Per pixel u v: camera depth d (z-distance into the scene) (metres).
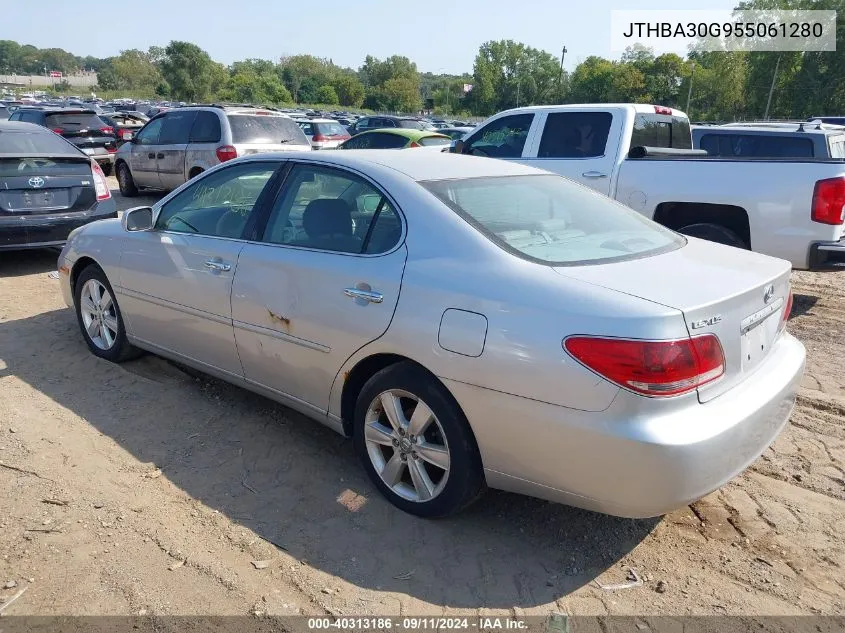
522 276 2.87
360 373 3.42
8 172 7.25
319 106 104.94
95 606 2.67
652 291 2.73
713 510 3.41
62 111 17.05
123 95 108.56
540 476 2.81
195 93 90.06
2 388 4.55
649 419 2.55
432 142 13.84
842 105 61.44
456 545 3.11
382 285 3.20
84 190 7.77
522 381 2.73
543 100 103.75
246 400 4.50
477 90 107.00
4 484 3.44
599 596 2.81
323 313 3.41
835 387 4.93
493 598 2.79
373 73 129.75
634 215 3.89
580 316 2.65
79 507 3.28
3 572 2.83
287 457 3.83
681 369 2.55
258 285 3.74
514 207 3.44
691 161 6.88
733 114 69.19
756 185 6.46
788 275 3.33
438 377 2.98
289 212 3.79
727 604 2.78
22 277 7.53
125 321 4.79
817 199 6.17
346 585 2.84
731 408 2.73
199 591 2.77
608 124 7.70
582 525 3.28
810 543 3.16
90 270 5.02
